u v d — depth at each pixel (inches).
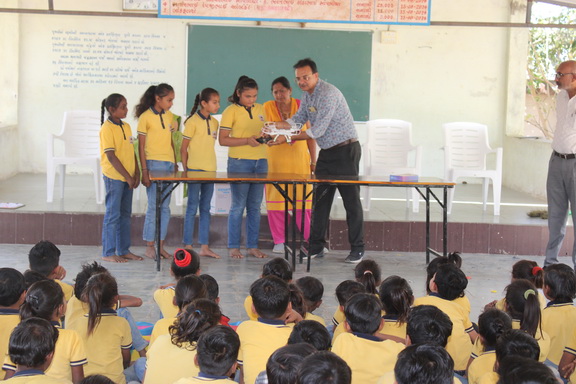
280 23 356.2
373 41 363.6
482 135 288.8
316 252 234.1
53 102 354.3
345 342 99.6
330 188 230.1
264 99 361.7
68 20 350.0
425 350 75.5
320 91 219.0
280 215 242.5
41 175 350.3
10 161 342.0
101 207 257.3
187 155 228.8
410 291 117.3
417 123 370.9
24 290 112.1
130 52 354.0
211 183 213.0
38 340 86.2
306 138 221.1
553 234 218.1
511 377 73.3
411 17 230.8
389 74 366.3
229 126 224.8
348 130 225.9
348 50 361.7
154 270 212.4
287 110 237.6
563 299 127.9
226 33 355.3
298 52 359.3
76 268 211.0
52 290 104.3
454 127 290.2
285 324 107.3
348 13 229.0
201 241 231.6
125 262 220.1
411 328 97.7
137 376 121.6
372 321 100.2
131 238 244.8
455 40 366.9
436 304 125.8
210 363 85.2
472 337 129.6
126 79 355.6
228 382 85.8
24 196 278.2
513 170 360.2
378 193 327.9
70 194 288.2
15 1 342.6
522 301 120.1
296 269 219.9
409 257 241.1
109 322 115.6
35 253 142.8
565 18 374.0
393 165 292.4
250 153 227.3
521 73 365.7
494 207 270.7
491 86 370.6
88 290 113.6
